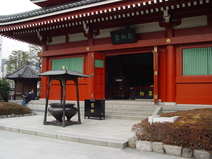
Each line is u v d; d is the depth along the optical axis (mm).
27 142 8031
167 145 6590
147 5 12078
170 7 12625
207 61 13352
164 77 14430
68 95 17766
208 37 12820
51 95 18578
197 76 13414
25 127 10289
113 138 7945
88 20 15234
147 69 24891
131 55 24891
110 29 16453
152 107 13117
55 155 6430
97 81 16547
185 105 13430
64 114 10539
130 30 14750
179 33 13953
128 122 11820
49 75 10961
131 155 6488
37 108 17328
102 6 12938
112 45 15711
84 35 17266
